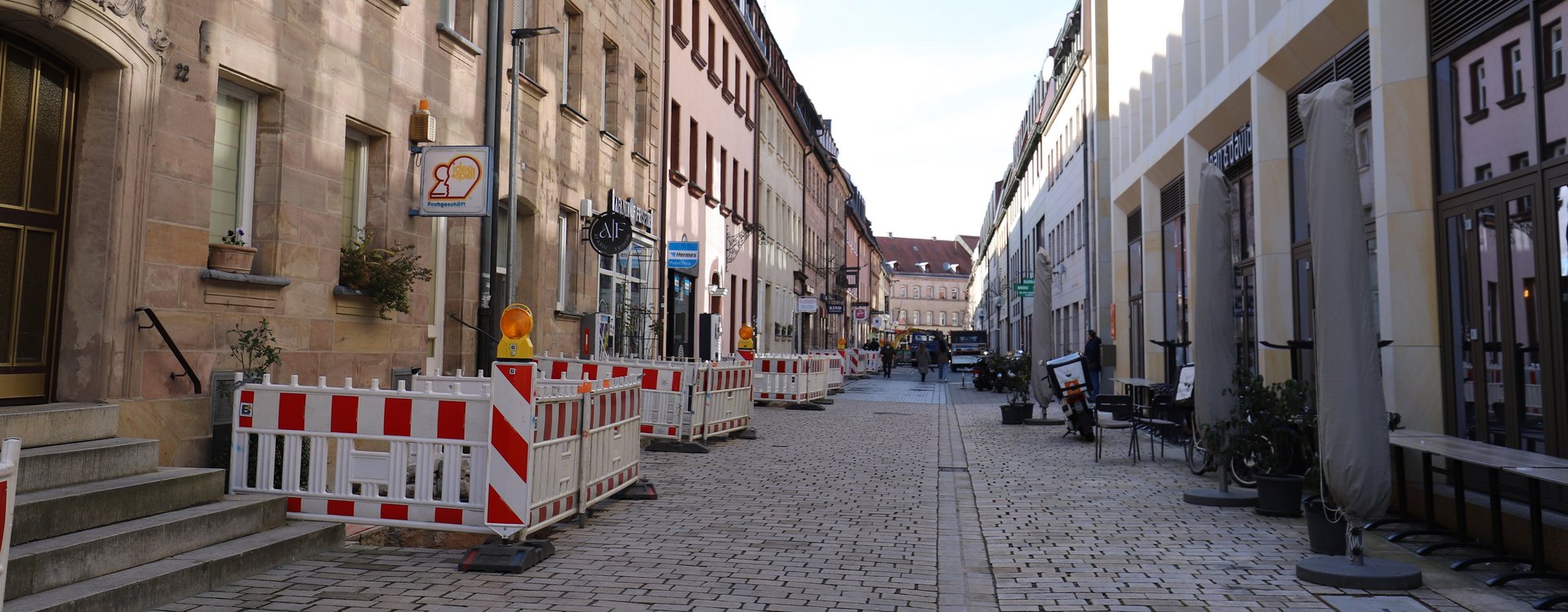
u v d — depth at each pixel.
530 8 15.20
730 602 5.88
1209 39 16.22
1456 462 7.46
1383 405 6.52
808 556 7.21
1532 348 7.94
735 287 32.88
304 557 6.84
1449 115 9.18
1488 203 8.51
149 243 7.39
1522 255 8.05
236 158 8.69
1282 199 13.34
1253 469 10.31
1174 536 8.07
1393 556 7.35
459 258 13.18
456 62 12.19
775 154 41.38
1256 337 14.09
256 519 6.80
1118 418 13.80
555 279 16.06
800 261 49.25
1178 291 19.92
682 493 10.12
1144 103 21.59
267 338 8.49
